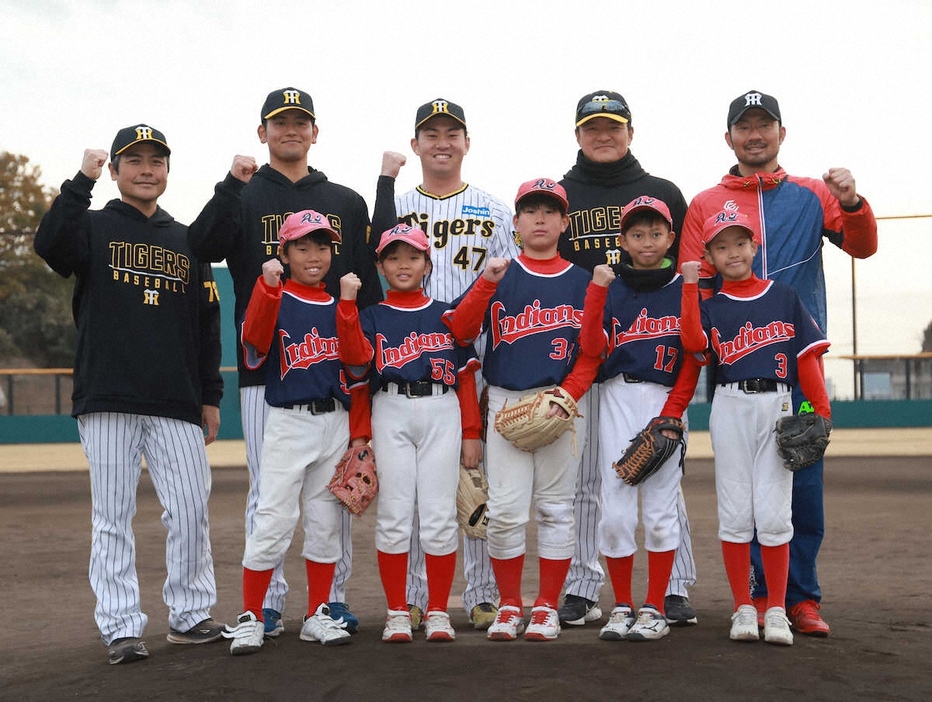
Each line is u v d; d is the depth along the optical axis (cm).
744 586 407
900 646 395
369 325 430
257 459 445
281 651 394
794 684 335
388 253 431
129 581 417
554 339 426
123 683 364
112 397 417
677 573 454
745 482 408
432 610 414
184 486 433
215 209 424
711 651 377
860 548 770
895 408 2712
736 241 416
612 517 420
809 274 462
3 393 2900
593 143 491
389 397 420
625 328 427
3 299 3522
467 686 336
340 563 448
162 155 440
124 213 437
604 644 393
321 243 430
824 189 471
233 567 730
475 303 412
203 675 364
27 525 1030
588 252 488
